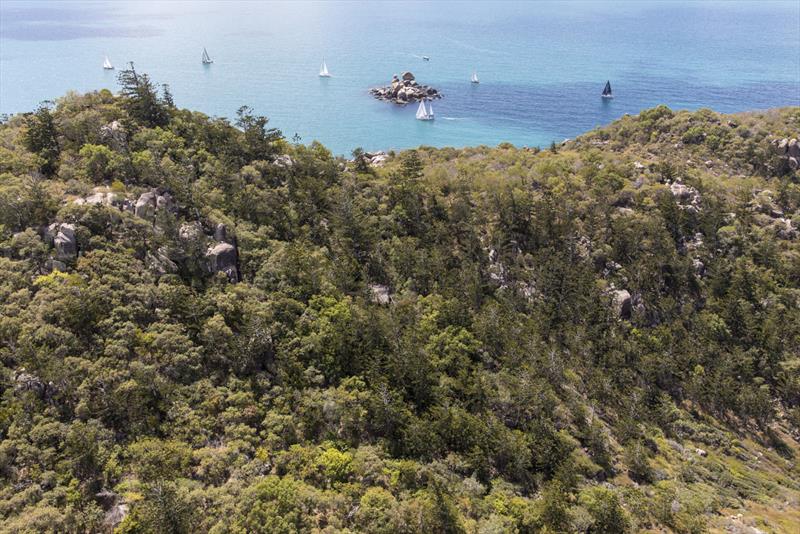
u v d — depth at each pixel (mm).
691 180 143875
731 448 93250
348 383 77375
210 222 95188
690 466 85750
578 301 108938
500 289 110875
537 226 122812
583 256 120188
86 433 60312
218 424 68312
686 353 106562
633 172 147375
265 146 126875
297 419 71688
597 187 134000
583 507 68875
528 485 72750
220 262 88875
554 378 93625
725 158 170125
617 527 66250
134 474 60219
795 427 100625
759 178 157625
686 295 118875
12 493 55469
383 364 81812
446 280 104875
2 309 68562
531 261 118375
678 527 69938
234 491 59219
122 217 85125
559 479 72125
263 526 55125
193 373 72625
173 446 62156
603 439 83812
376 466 66125
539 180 140500
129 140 108812
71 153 99500
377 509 59344
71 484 56781
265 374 76688
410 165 132250
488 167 156000
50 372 63188
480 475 72062
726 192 145875
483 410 81750
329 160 133875
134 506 56000
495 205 125375
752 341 110938
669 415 96250
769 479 87938
